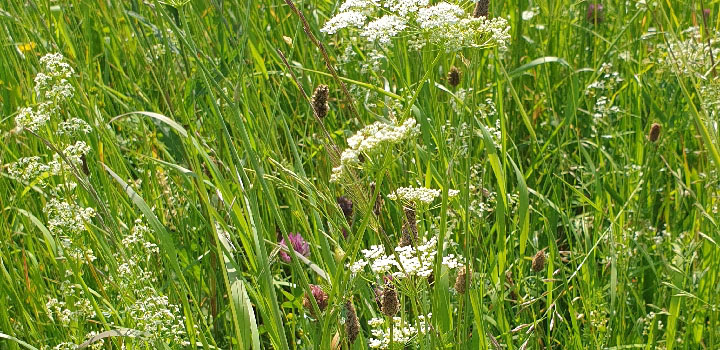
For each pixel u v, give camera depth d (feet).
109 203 11.54
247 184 7.68
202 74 7.64
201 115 13.66
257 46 14.74
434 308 7.94
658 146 13.93
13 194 12.97
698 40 15.80
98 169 11.94
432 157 11.74
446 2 7.82
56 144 10.75
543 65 16.89
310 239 8.87
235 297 7.87
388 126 6.60
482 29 7.87
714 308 10.89
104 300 9.93
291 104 14.62
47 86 10.68
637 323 11.54
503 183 9.73
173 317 9.11
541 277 12.05
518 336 10.84
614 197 13.92
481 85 15.69
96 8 16.46
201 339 9.07
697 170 15.25
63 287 10.07
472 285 9.86
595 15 17.37
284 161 10.31
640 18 17.78
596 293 11.03
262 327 11.15
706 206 13.41
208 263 11.86
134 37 15.46
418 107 10.59
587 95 16.76
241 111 12.48
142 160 12.61
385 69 13.88
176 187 12.94
